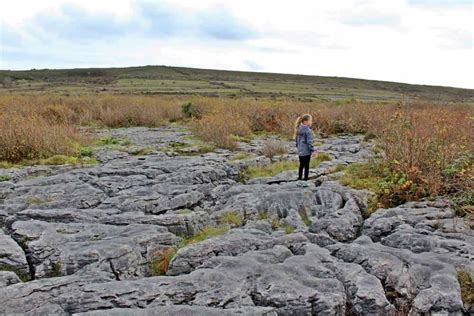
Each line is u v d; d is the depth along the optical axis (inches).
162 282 266.4
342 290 270.5
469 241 344.8
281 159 694.5
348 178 526.3
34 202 437.7
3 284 277.6
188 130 1052.5
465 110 1007.0
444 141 515.2
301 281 274.4
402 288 281.0
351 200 450.6
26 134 687.7
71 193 458.6
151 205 438.9
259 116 1114.7
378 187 485.7
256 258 306.0
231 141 808.9
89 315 231.0
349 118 1069.8
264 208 439.2
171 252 338.6
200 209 454.0
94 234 350.0
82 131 956.0
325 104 1492.4
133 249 324.5
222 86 3248.0
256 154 742.5
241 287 267.0
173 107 1336.1
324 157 681.6
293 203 447.2
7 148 663.1
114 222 388.8
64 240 337.7
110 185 496.7
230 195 481.7
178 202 450.0
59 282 268.1
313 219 428.5
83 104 1315.2
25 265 309.7
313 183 517.3
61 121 1065.5
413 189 460.4
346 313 267.1
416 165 483.5
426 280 289.0
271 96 2502.5
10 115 878.4
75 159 663.1
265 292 263.4
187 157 681.6
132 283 265.1
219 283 267.9
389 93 2918.3
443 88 3221.0
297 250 336.2
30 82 3196.4
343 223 394.0
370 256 305.0
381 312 264.8
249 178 592.4
